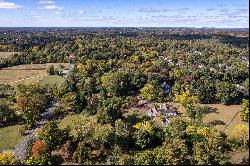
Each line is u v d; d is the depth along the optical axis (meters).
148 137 134.62
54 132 132.00
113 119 160.25
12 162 118.56
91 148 133.75
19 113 192.50
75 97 191.25
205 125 144.62
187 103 177.00
